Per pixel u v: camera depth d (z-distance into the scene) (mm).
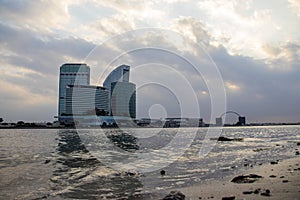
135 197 11672
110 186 13961
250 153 30922
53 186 14141
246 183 13312
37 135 82562
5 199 11711
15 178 16328
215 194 11195
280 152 31938
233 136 78188
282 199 9812
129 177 16281
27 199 11695
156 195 11953
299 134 91938
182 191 12078
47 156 29234
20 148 39781
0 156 29094
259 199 9898
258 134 93688
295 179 13875
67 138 65562
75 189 13383
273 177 14641
